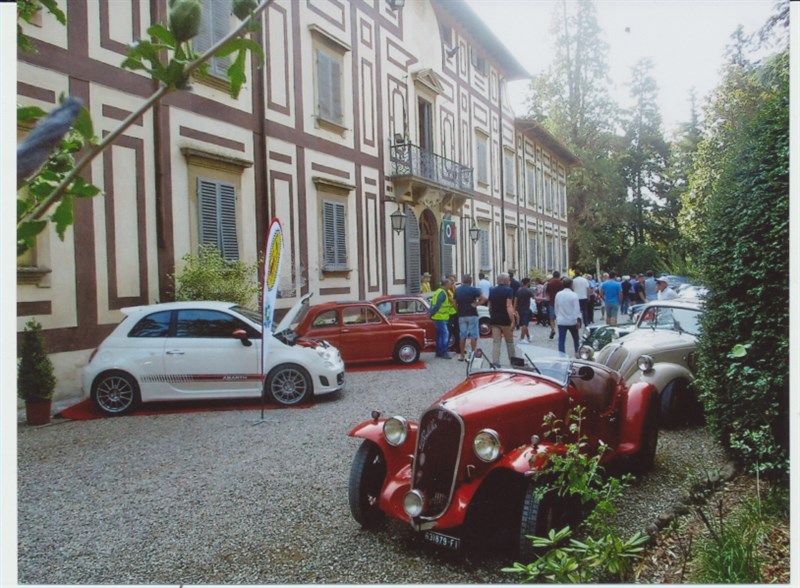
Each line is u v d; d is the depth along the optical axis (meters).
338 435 7.39
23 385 8.15
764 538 3.78
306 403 9.33
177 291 11.27
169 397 9.00
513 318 11.74
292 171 14.85
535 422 4.30
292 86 14.94
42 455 6.76
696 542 3.80
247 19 1.21
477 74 27.36
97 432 7.79
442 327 14.45
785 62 8.84
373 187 18.41
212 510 5.06
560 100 44.78
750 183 5.09
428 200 21.17
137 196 10.83
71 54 9.77
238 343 9.22
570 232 45.69
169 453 6.77
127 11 10.73
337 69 16.72
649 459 5.70
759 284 5.00
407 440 4.49
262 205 13.78
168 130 11.45
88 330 9.92
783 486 4.60
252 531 4.62
